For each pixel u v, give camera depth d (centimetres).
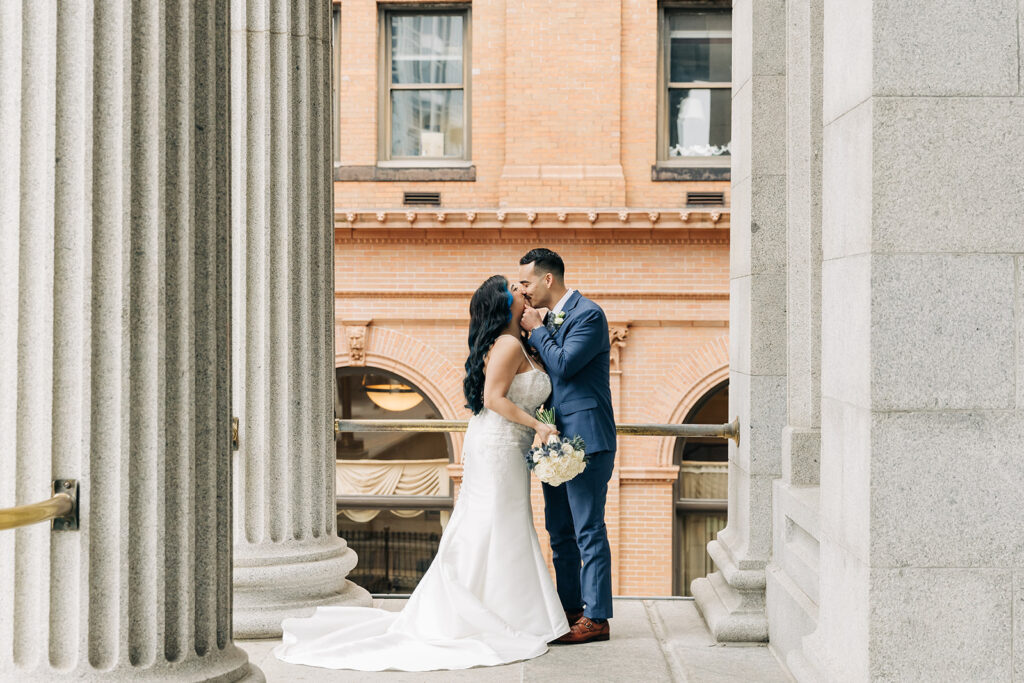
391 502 1633
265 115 517
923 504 306
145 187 285
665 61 1606
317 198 531
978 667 304
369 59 1592
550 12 1577
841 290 338
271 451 516
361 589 562
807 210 481
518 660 465
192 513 296
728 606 503
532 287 507
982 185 305
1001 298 304
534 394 503
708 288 1559
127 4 281
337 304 1590
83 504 281
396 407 1627
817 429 477
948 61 306
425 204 1592
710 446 1603
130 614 285
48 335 279
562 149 1577
